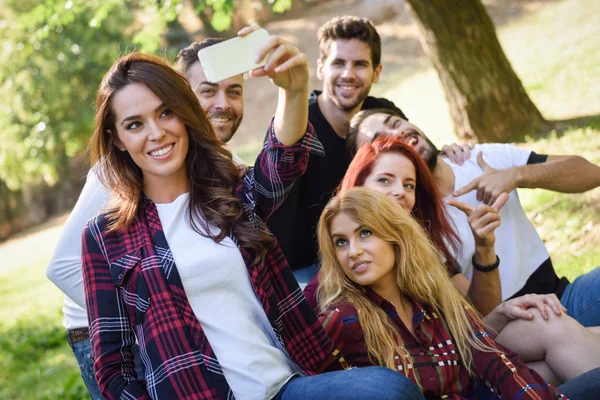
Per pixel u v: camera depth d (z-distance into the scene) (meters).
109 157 2.49
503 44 13.59
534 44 12.73
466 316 2.75
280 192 2.49
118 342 2.42
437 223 3.26
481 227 3.06
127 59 2.46
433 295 2.73
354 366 2.64
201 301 2.40
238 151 15.84
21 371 7.12
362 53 4.08
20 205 21.98
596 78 9.75
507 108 8.45
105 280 2.43
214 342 2.38
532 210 6.21
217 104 3.57
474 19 8.34
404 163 3.11
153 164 2.42
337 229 2.72
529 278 3.52
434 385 2.60
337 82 4.08
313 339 2.53
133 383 2.39
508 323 2.96
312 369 2.52
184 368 2.31
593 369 2.63
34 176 17.84
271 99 18.92
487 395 2.69
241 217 2.49
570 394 2.59
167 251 2.40
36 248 17.30
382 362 2.61
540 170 3.58
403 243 2.71
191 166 2.52
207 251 2.41
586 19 12.92
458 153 3.72
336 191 3.27
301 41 20.50
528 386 2.58
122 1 7.38
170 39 16.94
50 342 7.88
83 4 7.32
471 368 2.71
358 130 3.64
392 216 2.71
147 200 2.51
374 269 2.68
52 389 6.04
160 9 6.95
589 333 2.85
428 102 12.21
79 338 3.07
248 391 2.35
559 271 5.00
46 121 15.29
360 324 2.66
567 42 12.03
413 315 2.72
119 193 2.50
